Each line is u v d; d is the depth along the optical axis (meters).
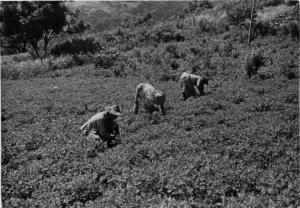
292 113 15.96
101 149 12.40
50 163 11.17
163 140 12.88
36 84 28.20
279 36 38.59
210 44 37.88
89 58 36.75
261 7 50.81
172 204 8.54
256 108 17.27
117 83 25.84
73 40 46.62
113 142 12.94
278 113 16.31
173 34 44.47
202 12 57.22
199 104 17.50
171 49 36.00
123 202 8.78
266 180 9.70
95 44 45.06
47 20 45.19
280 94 19.47
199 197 9.30
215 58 32.16
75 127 14.94
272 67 27.64
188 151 12.09
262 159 11.48
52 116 17.72
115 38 49.16
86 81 27.67
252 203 8.56
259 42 36.69
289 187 9.29
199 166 10.73
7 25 45.44
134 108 16.83
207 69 28.48
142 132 13.92
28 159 12.08
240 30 41.84
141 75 29.11
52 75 32.59
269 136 13.01
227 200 8.93
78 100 20.64
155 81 26.39
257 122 14.95
